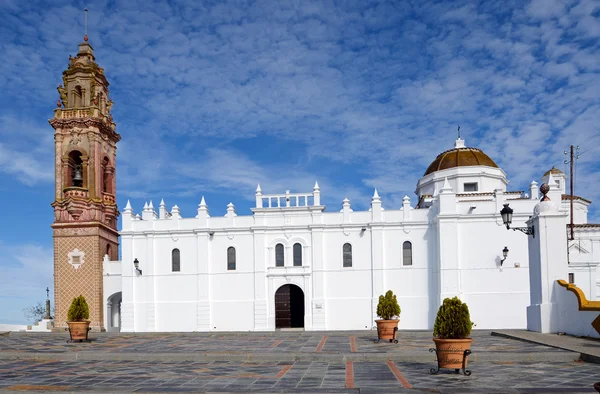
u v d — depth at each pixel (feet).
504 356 57.72
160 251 156.25
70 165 165.27
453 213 142.31
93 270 158.10
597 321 66.95
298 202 154.81
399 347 73.51
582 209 170.81
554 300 79.41
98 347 81.46
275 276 151.84
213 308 152.56
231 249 155.12
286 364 60.29
